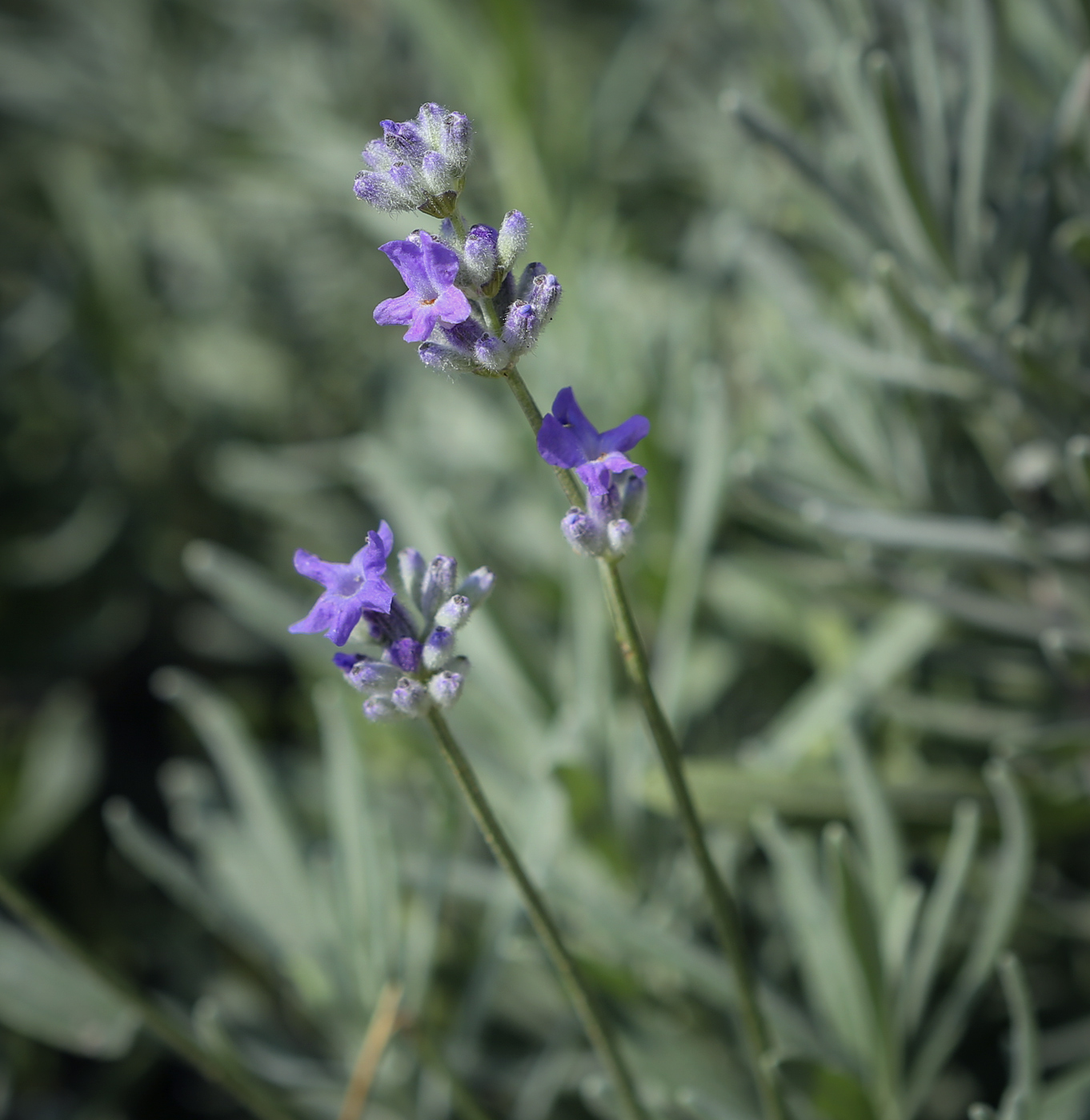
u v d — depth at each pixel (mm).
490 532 535
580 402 497
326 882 402
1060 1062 407
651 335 559
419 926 394
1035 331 417
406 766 491
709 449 425
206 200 736
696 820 318
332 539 617
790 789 394
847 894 354
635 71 629
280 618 448
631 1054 384
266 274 747
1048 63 456
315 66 729
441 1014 417
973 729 419
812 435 442
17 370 721
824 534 441
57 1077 521
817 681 492
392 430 611
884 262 386
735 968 327
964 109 396
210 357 728
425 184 304
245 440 705
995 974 436
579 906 399
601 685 418
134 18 756
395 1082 384
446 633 307
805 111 566
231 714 407
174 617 687
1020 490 409
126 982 351
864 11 405
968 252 407
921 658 453
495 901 392
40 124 714
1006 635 454
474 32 646
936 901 374
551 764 388
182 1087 515
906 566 440
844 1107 354
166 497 706
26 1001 390
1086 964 436
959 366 399
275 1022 475
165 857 399
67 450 720
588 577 446
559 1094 418
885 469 438
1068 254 412
